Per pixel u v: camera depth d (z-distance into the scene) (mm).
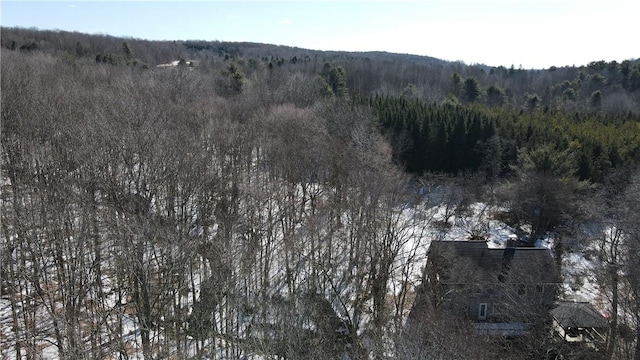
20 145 28609
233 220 26469
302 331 20984
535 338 25609
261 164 39219
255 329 21562
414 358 18750
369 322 26531
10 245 21141
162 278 23656
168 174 26109
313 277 25625
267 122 45750
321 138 42125
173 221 23656
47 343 21812
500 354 25250
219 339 22312
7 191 28031
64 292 21172
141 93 43156
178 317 20188
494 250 30484
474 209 47906
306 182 41750
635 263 26469
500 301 28188
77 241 22688
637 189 37688
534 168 43375
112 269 24750
